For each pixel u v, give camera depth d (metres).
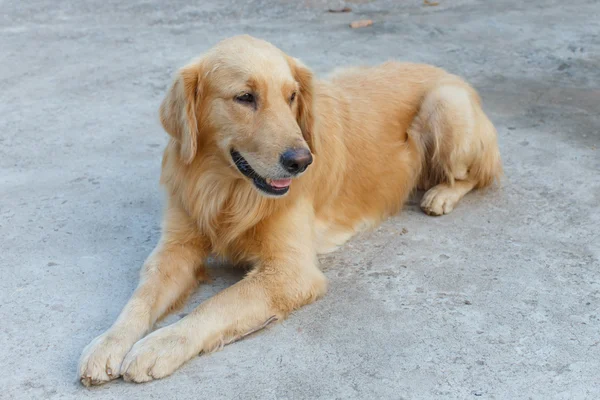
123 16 3.74
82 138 2.45
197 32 3.46
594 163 2.28
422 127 2.18
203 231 1.87
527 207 2.11
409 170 2.16
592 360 1.66
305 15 3.77
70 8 3.87
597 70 2.92
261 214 1.83
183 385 1.62
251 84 1.75
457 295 1.82
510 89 2.76
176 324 1.68
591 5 3.88
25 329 1.73
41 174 2.27
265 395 1.60
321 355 1.68
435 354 1.68
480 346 1.69
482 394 1.60
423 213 2.14
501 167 2.21
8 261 1.91
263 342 1.71
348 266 1.92
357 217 2.06
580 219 2.05
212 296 1.82
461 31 3.45
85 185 2.21
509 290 1.83
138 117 2.57
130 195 2.17
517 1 4.01
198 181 1.84
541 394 1.60
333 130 1.99
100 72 2.94
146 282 1.78
